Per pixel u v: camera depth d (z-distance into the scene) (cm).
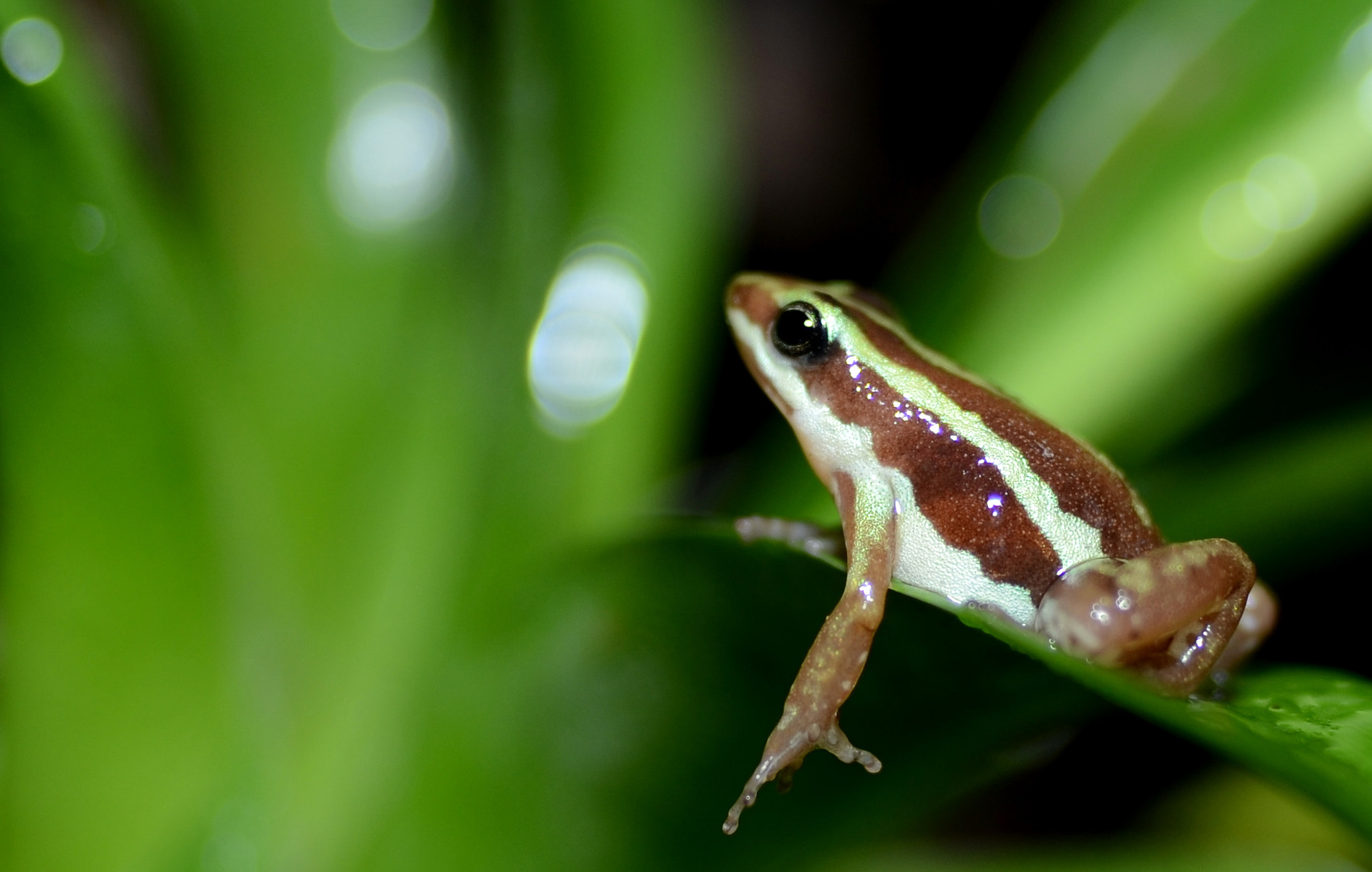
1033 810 21
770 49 28
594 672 17
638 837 17
